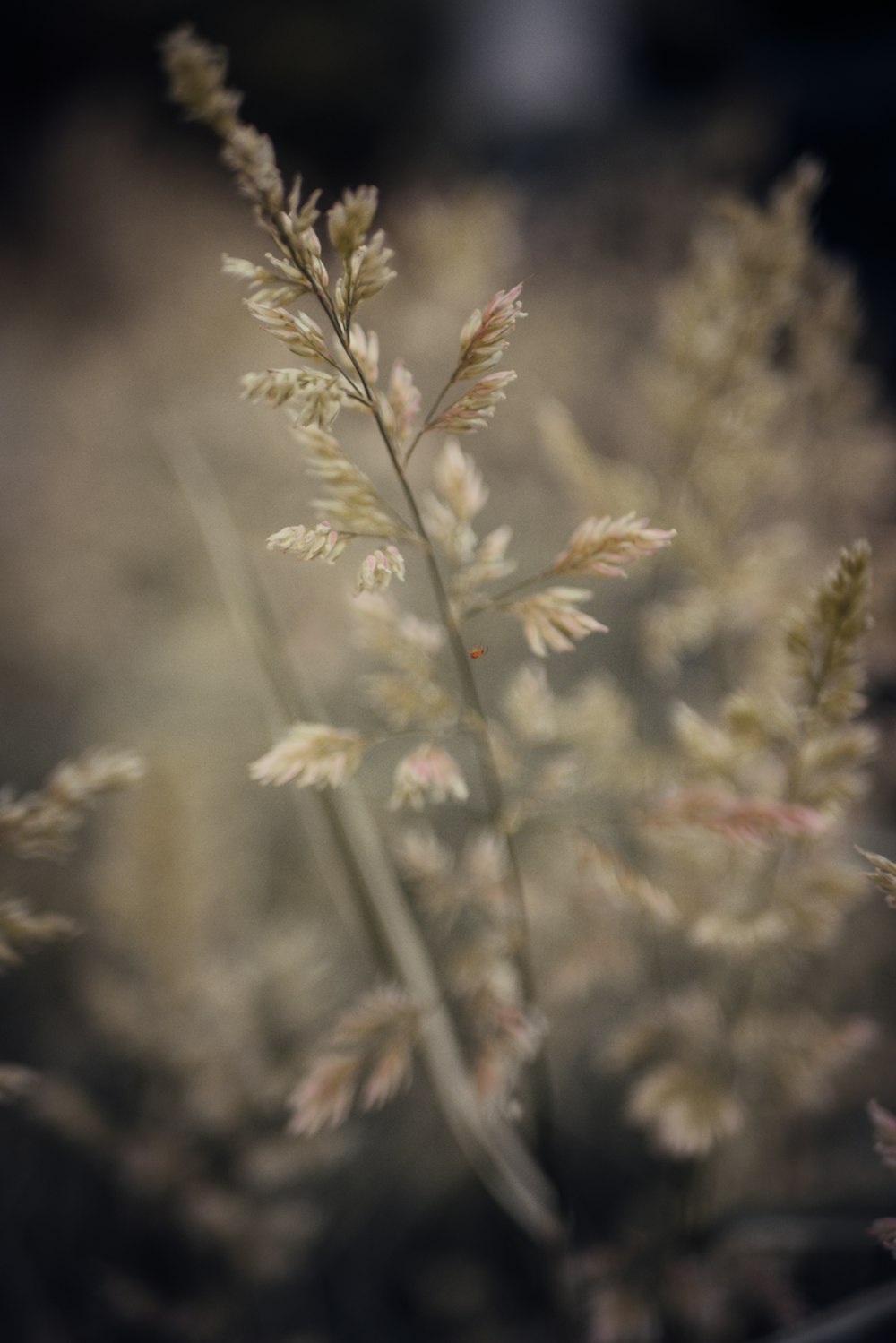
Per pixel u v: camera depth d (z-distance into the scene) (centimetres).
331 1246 37
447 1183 39
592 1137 38
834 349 29
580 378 51
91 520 49
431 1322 37
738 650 34
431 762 22
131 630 47
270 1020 33
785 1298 30
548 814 28
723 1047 28
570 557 22
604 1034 36
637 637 28
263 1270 32
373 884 26
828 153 89
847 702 23
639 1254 30
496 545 22
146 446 49
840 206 86
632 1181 37
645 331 53
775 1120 33
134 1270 33
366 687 41
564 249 60
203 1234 32
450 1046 27
